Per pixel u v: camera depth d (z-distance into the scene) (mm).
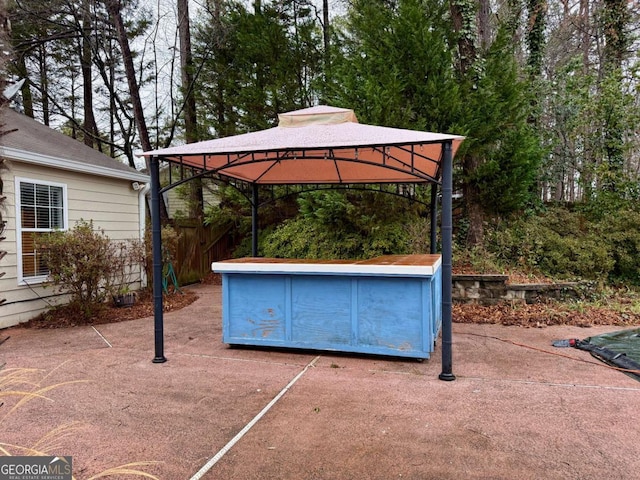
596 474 2131
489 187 7742
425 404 3062
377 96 7020
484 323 5676
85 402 3146
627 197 8320
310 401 3143
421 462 2268
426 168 5945
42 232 6301
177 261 9828
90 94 13906
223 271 4539
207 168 5598
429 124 7457
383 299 4160
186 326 5801
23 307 6004
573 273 7105
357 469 2205
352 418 2838
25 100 13359
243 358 4301
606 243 7324
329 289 4332
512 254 7633
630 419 2770
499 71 7680
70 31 12422
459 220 9344
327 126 4562
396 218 7996
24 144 6035
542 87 9500
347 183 7012
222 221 11695
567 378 3586
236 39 11789
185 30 11898
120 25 10703
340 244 8336
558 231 8227
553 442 2473
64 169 6559
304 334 4414
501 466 2219
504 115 7617
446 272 3562
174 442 2520
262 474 2168
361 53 8430
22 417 2879
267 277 4520
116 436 2598
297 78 11680
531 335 5039
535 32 9781
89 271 6070
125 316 6477
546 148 8281
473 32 8109
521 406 3004
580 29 11984
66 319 6109
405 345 4098
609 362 3973
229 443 2502
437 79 7285
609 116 8438
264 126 11242
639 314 5719
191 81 12031
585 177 9344
